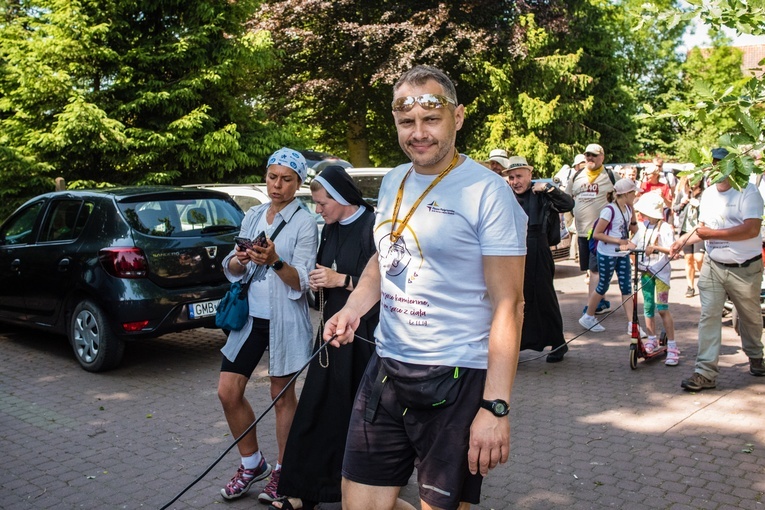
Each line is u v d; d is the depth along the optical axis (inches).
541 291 268.4
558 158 1016.9
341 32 912.9
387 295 101.1
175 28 607.5
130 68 589.6
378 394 102.3
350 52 944.3
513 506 160.6
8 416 228.4
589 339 324.5
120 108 582.2
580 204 378.6
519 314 94.2
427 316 97.7
